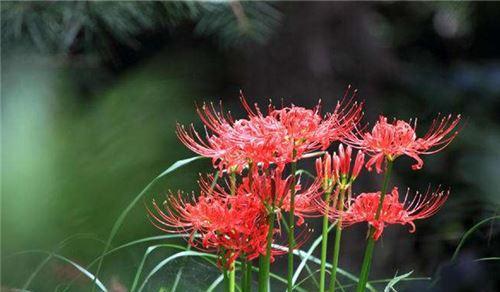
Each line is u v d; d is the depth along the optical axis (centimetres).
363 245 528
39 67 397
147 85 422
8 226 342
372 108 603
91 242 354
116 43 513
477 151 588
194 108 529
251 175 306
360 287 309
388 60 636
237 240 307
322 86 577
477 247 415
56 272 350
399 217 311
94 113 386
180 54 577
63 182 350
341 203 310
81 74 438
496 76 696
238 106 579
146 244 370
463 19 721
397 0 770
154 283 361
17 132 347
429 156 603
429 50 790
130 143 375
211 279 370
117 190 361
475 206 513
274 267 481
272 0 424
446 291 401
